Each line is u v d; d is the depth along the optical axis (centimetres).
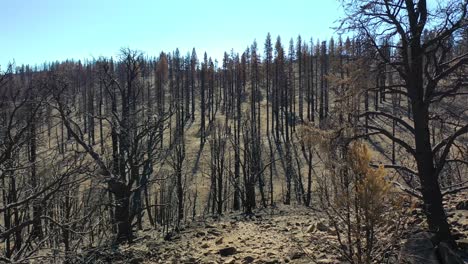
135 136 2869
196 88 11850
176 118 8100
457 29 1265
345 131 1357
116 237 2258
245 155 4528
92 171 1656
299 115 8194
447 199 1894
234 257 1532
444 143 1321
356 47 1398
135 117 3102
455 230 1342
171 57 12750
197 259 1570
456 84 1338
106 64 3247
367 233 902
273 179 5616
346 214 987
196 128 8119
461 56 1301
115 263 1723
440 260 1124
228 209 4928
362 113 1448
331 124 1425
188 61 12319
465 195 1922
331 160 1055
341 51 1480
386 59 1381
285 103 8262
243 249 1641
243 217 3231
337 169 1082
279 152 6325
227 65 11394
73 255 1455
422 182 1311
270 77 9950
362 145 962
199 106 10162
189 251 1753
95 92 9081
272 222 2359
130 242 2352
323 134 1366
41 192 1232
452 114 1406
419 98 1348
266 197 5188
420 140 1336
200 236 2153
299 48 11450
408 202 1186
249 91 10938
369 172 891
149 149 2938
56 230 1420
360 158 914
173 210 4019
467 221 1419
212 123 7981
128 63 3105
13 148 1280
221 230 2255
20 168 1285
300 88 8806
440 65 1344
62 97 2717
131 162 2714
